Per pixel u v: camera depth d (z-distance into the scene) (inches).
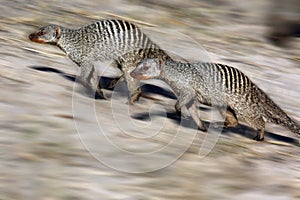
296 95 1416.1
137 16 1812.3
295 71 1610.5
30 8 1675.7
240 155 946.7
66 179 783.1
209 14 1931.6
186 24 1823.3
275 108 1042.1
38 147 850.8
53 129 911.0
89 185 778.8
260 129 1038.4
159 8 1911.9
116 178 806.5
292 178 893.8
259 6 1908.2
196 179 839.7
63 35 1069.1
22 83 1080.2
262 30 1862.7
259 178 875.4
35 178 773.3
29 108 971.9
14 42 1346.0
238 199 804.6
